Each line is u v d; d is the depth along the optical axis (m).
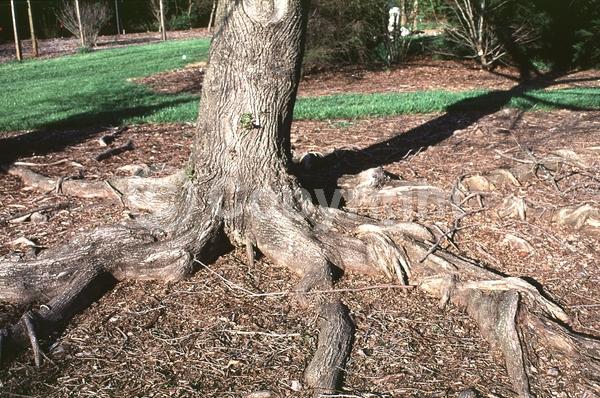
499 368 3.59
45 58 21.03
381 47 16.23
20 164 7.09
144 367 3.59
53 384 3.46
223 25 4.58
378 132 8.28
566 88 12.27
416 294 4.36
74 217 5.60
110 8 31.14
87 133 8.88
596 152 6.75
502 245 4.95
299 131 8.53
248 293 4.33
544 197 5.65
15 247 4.96
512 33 15.12
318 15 14.68
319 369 3.50
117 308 4.20
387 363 3.61
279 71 4.60
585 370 3.55
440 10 16.34
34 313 3.93
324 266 4.45
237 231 4.78
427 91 12.16
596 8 15.10
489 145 7.29
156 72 16.05
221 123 4.66
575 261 4.73
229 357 3.66
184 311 4.14
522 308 3.94
